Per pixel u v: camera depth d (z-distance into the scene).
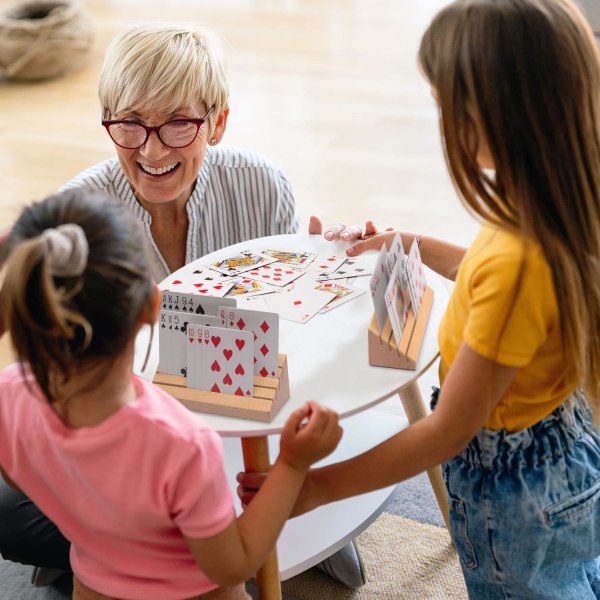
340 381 1.36
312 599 1.80
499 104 1.02
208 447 1.01
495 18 1.02
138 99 1.60
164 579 1.10
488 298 1.05
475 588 1.37
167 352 1.34
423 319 1.47
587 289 1.08
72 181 1.86
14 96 4.21
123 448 0.98
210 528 1.01
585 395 1.24
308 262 1.68
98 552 1.11
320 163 3.51
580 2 3.59
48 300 0.85
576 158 1.05
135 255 0.92
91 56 4.68
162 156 1.66
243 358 1.27
